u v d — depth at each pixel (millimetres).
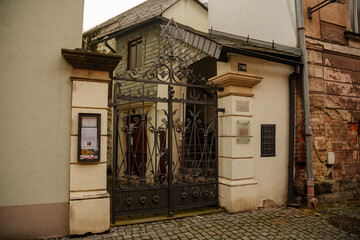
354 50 6414
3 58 3619
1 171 3527
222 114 5230
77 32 4039
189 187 4902
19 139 3633
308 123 5414
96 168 3953
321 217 4789
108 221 3943
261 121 5367
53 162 3783
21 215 3592
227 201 4941
